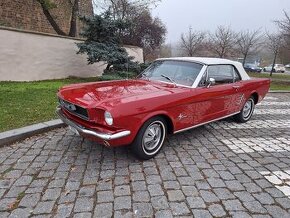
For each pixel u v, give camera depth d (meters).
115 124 3.72
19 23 14.53
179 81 5.09
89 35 11.41
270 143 5.36
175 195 3.43
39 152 4.51
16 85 9.11
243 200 3.37
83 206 3.16
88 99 3.98
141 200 3.30
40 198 3.28
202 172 4.04
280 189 3.65
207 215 3.07
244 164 4.37
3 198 3.27
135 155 4.27
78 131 4.05
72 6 14.37
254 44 31.08
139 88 4.57
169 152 4.71
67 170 3.96
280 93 12.55
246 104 6.61
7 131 4.97
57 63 11.29
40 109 6.51
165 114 4.31
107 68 11.58
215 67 5.40
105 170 3.99
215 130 6.05
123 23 11.56
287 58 22.95
